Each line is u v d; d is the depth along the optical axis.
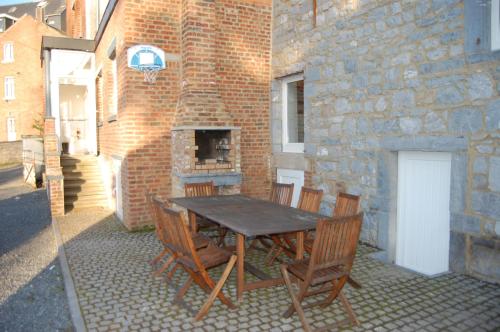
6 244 6.97
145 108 7.43
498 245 4.41
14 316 4.09
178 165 7.26
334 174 6.73
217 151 7.79
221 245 5.99
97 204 10.12
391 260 5.83
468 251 4.72
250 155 8.38
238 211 4.89
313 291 3.81
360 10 6.08
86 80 11.83
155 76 7.48
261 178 8.52
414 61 5.27
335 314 3.84
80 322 3.73
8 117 26.20
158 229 4.78
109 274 5.06
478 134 4.55
